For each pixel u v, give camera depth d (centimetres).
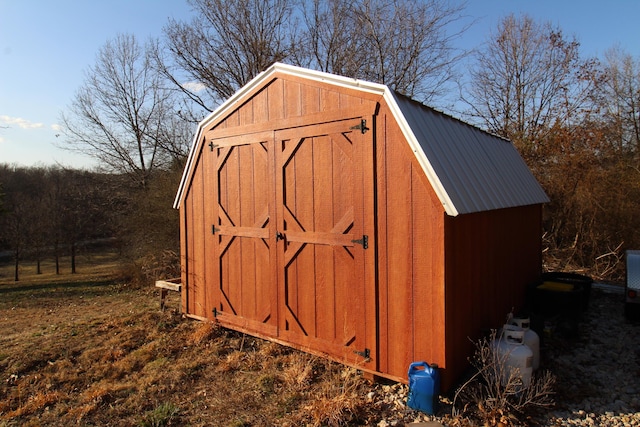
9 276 1997
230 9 1764
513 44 1631
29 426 357
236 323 543
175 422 353
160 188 1436
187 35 1778
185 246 629
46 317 886
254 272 519
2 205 1686
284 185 477
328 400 358
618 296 759
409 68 1712
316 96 441
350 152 411
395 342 382
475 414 338
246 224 527
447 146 423
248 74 1814
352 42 1761
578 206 1105
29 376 466
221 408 374
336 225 425
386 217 386
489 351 362
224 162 555
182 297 641
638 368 434
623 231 1045
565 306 564
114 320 682
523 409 341
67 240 2009
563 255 1128
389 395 377
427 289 359
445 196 340
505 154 643
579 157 1152
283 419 349
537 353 412
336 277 428
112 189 1828
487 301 455
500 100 1664
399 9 1691
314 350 450
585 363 450
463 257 389
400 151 374
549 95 1574
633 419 333
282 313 484
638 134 1402
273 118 487
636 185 1062
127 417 367
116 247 1836
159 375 449
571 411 346
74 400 404
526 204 566
